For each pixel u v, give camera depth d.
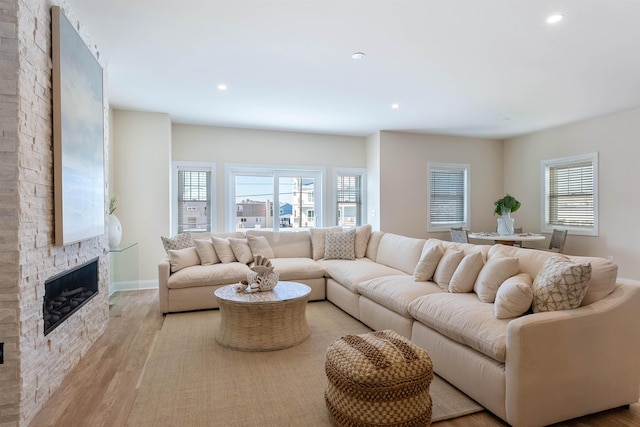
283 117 5.61
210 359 2.78
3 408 1.86
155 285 5.24
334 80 4.05
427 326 2.68
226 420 1.97
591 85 4.20
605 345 2.05
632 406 2.16
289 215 6.64
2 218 1.88
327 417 2.01
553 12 2.65
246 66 3.66
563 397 1.95
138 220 5.16
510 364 1.90
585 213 5.97
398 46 3.21
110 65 3.61
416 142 6.82
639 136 5.13
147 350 2.96
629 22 2.78
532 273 2.57
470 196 7.25
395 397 1.77
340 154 6.92
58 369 2.37
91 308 3.05
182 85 4.18
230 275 4.21
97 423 1.95
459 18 2.73
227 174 6.21
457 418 2.02
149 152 5.22
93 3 2.54
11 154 1.90
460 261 3.15
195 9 2.62
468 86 4.24
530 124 6.12
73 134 2.54
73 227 2.53
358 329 3.52
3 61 1.89
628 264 5.28
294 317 3.10
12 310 1.88
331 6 2.58
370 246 5.13
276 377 2.48
